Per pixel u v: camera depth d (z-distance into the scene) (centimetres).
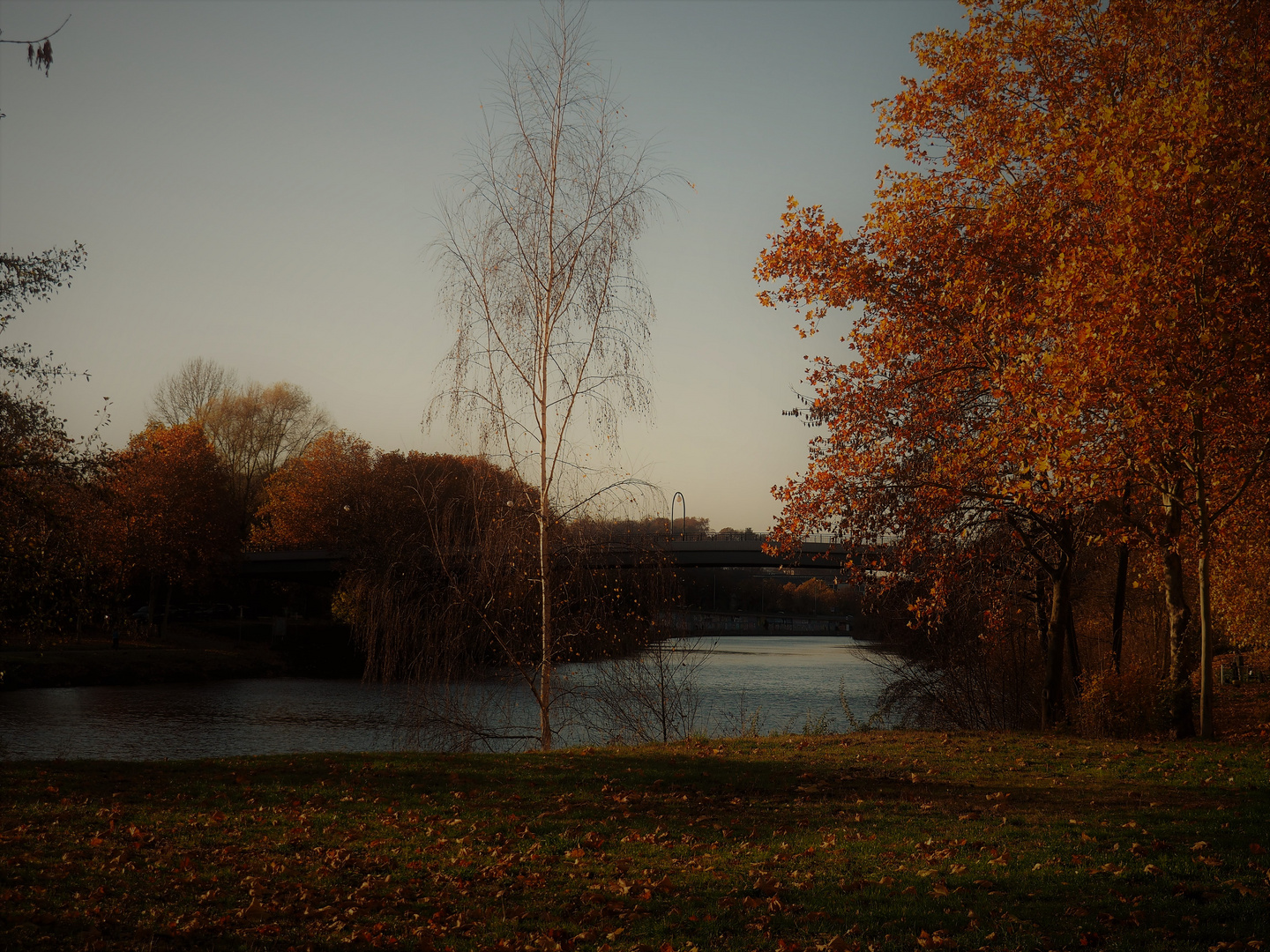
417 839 929
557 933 656
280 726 3275
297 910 716
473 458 1722
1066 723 1933
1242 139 1322
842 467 1811
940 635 2438
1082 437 1383
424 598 1922
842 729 2698
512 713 2384
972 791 1145
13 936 617
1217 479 1653
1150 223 1334
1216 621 2783
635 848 895
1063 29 1720
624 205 1650
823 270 1802
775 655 7125
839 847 873
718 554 4950
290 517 6756
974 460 1658
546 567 1723
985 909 675
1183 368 1395
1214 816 947
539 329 1662
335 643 5331
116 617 5206
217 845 897
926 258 1766
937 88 1789
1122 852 816
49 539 2170
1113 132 1416
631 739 1936
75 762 1355
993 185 1728
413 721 1878
